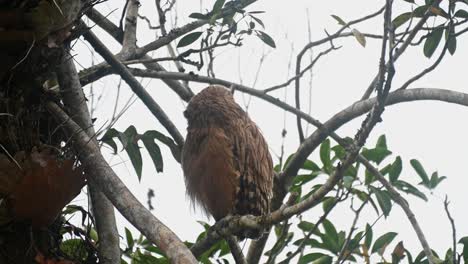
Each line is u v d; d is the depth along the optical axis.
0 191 7.38
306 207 7.90
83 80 9.62
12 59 7.84
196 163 10.88
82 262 8.09
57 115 8.13
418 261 10.65
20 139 7.79
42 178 7.40
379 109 8.23
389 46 8.47
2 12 7.61
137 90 9.99
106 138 9.21
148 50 10.85
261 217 8.77
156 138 10.04
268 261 10.34
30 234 7.57
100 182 7.59
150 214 7.17
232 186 10.78
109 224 8.07
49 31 7.78
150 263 10.27
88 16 9.51
